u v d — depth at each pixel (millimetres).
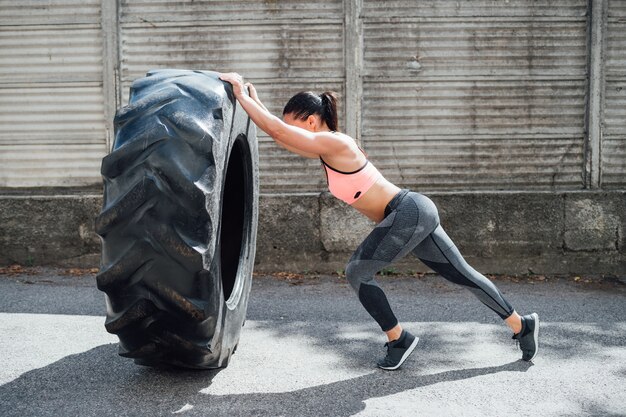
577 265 5609
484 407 2670
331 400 2746
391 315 3117
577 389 2881
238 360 3299
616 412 2623
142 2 5785
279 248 5680
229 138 2893
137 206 2449
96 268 5742
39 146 5906
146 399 2754
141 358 2857
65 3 5816
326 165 3057
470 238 5625
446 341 3662
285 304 4605
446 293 4957
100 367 3162
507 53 5750
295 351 3461
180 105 2568
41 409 2645
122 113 2568
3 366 3174
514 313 3252
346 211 5641
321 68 5797
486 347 3535
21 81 5871
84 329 3863
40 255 5754
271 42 5781
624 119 5777
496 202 5605
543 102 5781
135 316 2580
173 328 2664
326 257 5676
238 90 2910
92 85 5875
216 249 2660
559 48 5746
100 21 5816
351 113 5793
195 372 3102
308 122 3117
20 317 4141
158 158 2455
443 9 5727
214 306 2637
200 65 5816
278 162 5824
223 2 5762
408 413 2605
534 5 5715
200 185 2477
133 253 2486
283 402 2725
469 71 5766
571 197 5582
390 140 5824
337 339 3697
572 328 3945
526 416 2578
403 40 5754
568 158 5809
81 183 5918
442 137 5809
